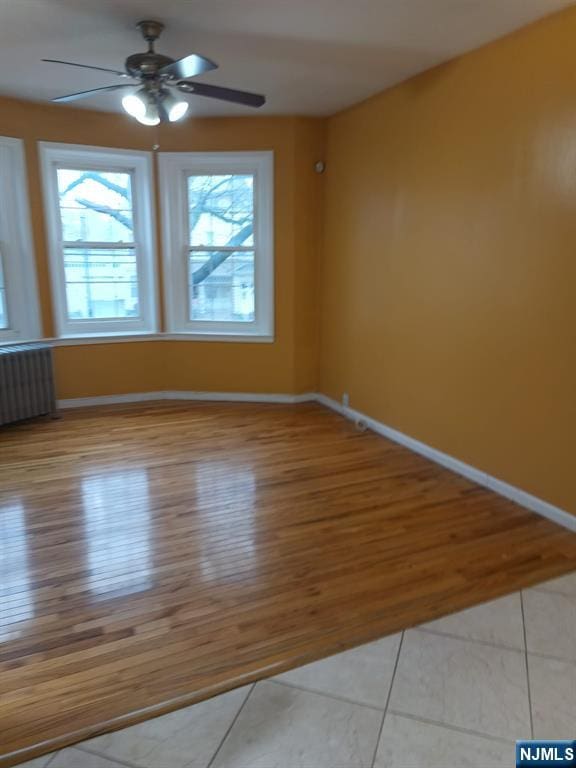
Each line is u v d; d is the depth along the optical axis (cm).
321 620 217
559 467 291
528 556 263
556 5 262
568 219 272
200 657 197
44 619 217
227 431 442
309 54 328
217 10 273
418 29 293
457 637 208
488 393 332
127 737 166
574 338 276
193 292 523
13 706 176
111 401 514
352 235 454
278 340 513
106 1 263
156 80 287
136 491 330
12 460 378
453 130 339
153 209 490
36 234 456
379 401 440
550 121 277
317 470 365
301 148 474
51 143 446
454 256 348
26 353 439
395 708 177
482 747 163
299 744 164
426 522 296
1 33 301
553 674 190
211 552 265
